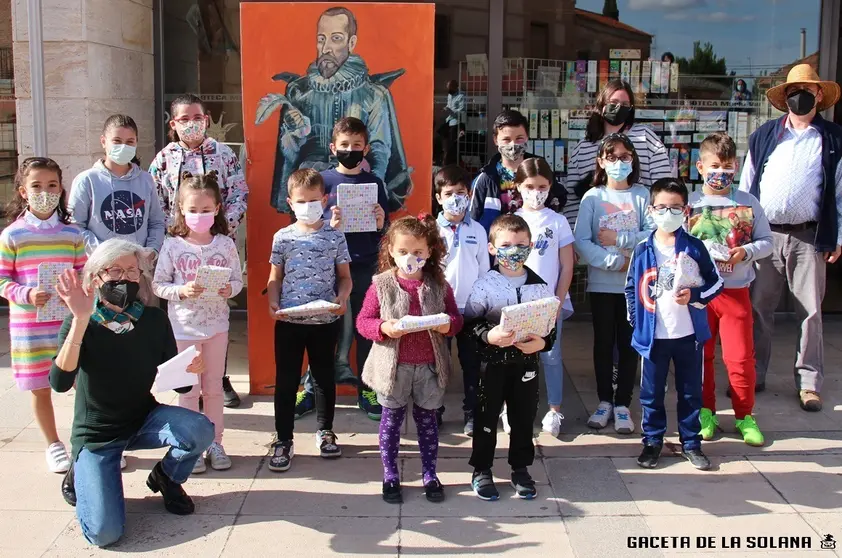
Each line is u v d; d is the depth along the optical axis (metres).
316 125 4.92
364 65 4.87
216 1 6.33
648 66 6.49
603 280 4.61
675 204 4.03
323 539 3.45
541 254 4.38
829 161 4.86
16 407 4.85
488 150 6.40
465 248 4.39
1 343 6.07
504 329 3.48
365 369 3.84
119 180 4.41
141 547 3.38
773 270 5.05
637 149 4.92
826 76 6.43
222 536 3.47
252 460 4.23
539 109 6.45
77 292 3.22
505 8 6.30
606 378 4.70
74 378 3.35
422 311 3.70
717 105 6.57
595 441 4.49
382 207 4.73
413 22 4.83
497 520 3.62
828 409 4.92
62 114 5.61
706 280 4.11
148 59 6.38
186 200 3.96
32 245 3.97
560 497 3.83
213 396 4.12
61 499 3.79
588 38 6.44
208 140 4.76
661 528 3.54
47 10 5.52
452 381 5.50
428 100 4.90
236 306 6.80
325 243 4.19
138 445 3.56
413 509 3.71
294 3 4.83
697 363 4.12
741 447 4.39
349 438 4.52
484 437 3.80
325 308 3.85
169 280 4.07
